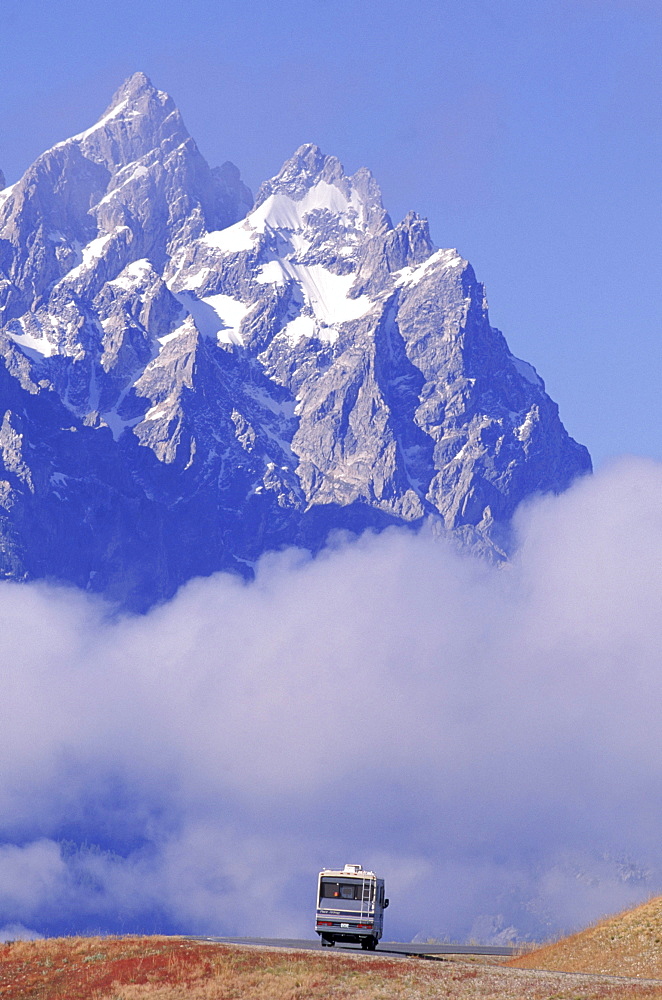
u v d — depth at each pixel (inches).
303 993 7588.6
